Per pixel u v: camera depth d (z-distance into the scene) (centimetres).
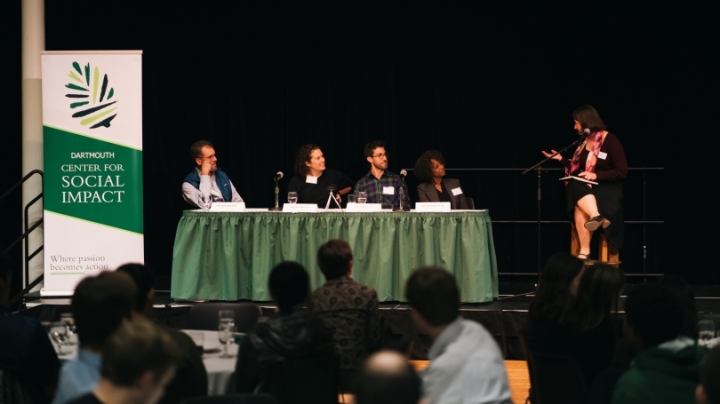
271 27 775
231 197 719
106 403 181
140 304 322
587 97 754
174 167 788
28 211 689
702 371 178
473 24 761
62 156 609
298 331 341
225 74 782
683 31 741
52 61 608
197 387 303
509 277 771
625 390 245
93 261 611
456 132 767
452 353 245
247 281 619
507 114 762
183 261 619
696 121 746
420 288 251
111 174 610
